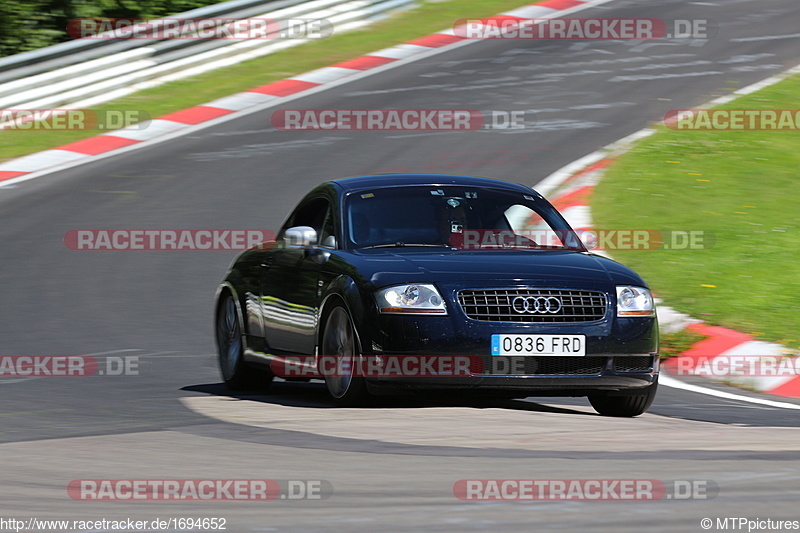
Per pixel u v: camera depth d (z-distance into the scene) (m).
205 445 21.91
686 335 35.59
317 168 61.44
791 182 57.56
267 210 54.41
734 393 31.45
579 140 65.62
